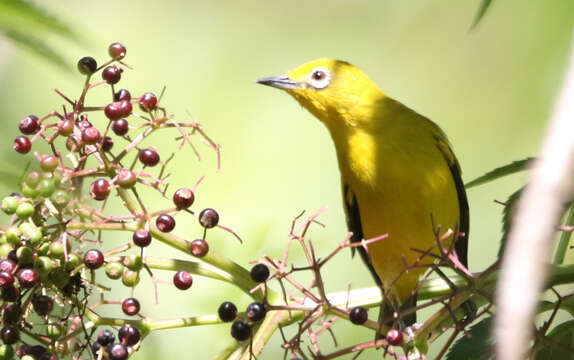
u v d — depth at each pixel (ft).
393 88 54.75
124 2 59.93
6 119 48.03
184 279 17.35
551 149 7.52
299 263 29.14
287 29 59.06
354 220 35.63
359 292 20.88
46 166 16.61
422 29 55.21
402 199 32.63
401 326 20.02
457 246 34.50
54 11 24.70
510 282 7.38
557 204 7.33
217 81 56.80
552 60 33.99
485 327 18.99
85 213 17.47
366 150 33.30
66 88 51.16
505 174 21.13
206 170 45.42
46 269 16.44
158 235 18.21
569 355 18.75
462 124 52.31
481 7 15.84
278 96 56.03
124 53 18.24
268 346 30.91
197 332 24.63
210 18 59.31
